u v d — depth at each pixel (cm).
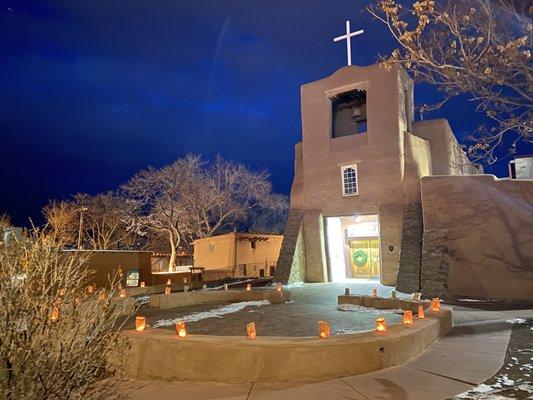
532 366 629
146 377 618
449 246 1677
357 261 2302
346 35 2325
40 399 347
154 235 4653
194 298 1612
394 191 2050
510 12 824
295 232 2277
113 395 481
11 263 389
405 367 640
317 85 2361
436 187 1752
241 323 1109
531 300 1478
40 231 447
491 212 1628
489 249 1608
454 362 662
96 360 409
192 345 614
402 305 1221
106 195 4588
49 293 403
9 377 340
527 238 1548
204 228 4175
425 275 1619
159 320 1201
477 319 1081
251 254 3275
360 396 521
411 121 2286
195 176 4131
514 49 786
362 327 1000
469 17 845
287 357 595
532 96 852
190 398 534
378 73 2164
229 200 4162
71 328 391
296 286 2062
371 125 2159
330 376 598
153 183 4147
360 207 2144
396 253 1986
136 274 2495
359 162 2170
